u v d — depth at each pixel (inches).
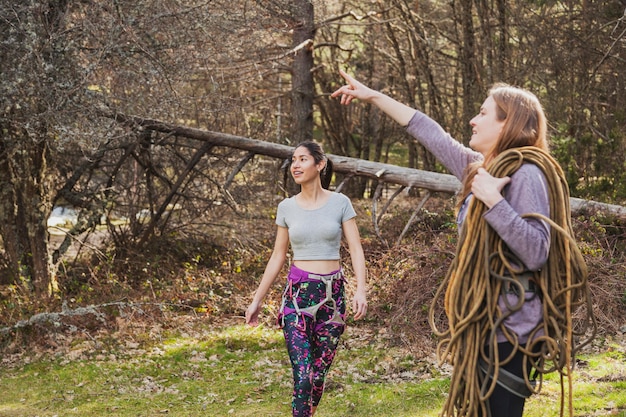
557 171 94.7
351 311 274.1
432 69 695.1
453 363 94.7
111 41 250.2
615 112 458.9
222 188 365.7
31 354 238.2
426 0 674.8
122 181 381.7
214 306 290.8
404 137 799.1
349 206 158.1
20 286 276.2
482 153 100.7
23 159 278.7
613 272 260.8
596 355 213.5
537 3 519.5
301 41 564.7
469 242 93.0
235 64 366.0
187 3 282.2
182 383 208.2
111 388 204.1
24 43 240.1
